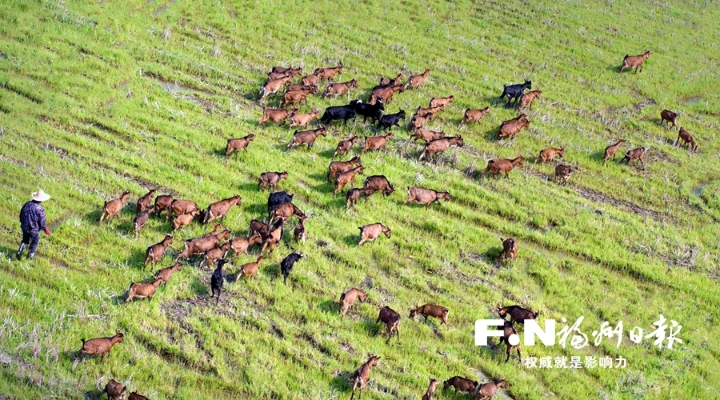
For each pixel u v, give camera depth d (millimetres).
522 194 27844
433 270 23922
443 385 19844
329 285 22719
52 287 21109
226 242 22812
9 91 29312
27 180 25000
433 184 27578
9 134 27078
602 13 43094
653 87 36312
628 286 24297
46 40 32500
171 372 19234
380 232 24438
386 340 21125
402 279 23359
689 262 25656
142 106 30000
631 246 26078
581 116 33375
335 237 24562
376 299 22391
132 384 18531
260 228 23312
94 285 21312
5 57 30984
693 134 33188
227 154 27688
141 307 20844
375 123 30609
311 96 32062
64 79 30375
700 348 22375
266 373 19562
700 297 24234
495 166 28109
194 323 20688
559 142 31281
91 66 31672
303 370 19812
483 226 26266
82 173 25812
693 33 42344
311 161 27984
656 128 33188
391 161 28625
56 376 18453
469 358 20969
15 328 19344
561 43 39375
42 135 27406
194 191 25766
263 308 21641
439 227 25516
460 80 34812
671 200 28828
